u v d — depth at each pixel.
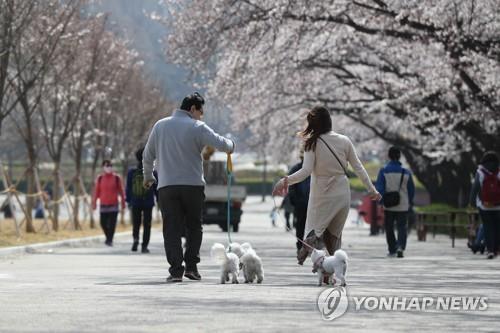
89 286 31.61
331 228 31.97
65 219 112.25
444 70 79.62
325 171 31.30
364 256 55.09
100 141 101.69
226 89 87.75
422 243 76.50
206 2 82.19
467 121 82.69
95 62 89.12
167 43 85.44
